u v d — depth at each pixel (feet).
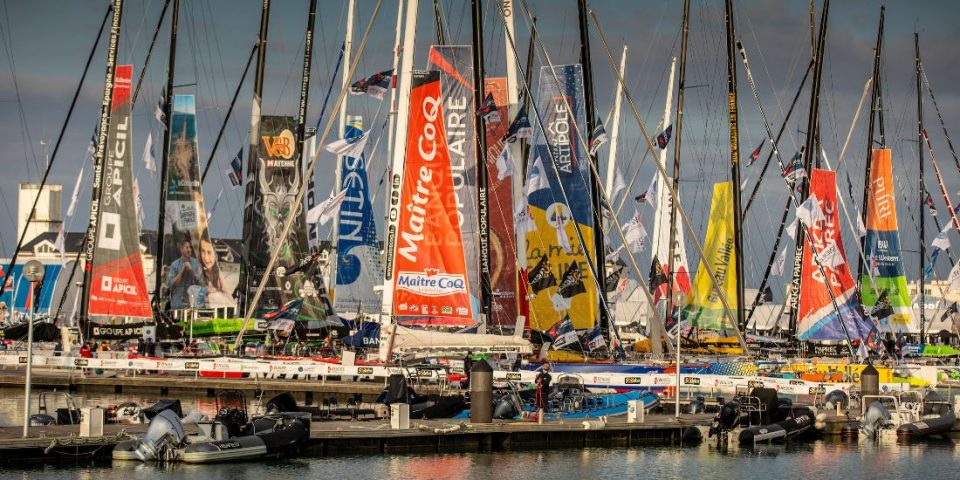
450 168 195.52
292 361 226.58
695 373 219.61
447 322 194.70
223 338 261.65
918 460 172.45
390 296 195.21
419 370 204.23
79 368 249.96
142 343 245.86
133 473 144.25
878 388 201.57
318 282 262.26
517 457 164.76
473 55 233.76
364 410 183.73
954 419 194.90
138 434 155.33
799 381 208.33
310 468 151.33
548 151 233.96
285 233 205.16
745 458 171.22
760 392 188.03
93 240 244.42
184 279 261.85
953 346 376.68
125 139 245.45
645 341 260.83
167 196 262.06
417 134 195.31
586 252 232.73
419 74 195.21
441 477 149.69
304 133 268.00
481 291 226.79
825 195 269.44
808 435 192.13
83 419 150.82
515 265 235.81
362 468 152.76
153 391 240.53
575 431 173.78
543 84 236.43
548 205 233.55
